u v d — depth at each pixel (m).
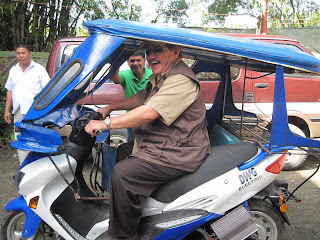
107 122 2.29
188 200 2.42
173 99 2.30
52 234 2.80
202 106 2.49
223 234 2.46
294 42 4.82
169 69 2.45
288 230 3.26
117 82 3.63
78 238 2.50
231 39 2.36
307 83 4.87
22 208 2.51
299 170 4.89
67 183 2.46
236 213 2.50
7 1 8.20
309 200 3.91
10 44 9.04
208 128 3.37
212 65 3.21
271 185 2.65
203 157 2.43
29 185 2.41
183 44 2.22
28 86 4.32
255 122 3.31
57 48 4.62
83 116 2.43
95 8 10.28
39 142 2.36
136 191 2.31
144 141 2.47
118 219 2.36
